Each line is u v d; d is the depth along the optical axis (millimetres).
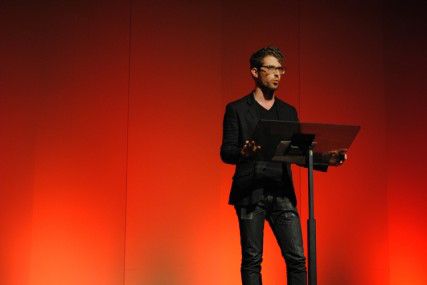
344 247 5707
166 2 5656
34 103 5262
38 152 5223
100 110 5391
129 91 5469
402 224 5840
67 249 5180
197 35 5684
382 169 5855
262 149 3428
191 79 5617
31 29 5332
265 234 5594
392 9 6062
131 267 5289
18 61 5273
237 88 5699
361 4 6035
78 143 5312
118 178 5359
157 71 5551
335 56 5910
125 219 5324
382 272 5754
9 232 5094
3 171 5133
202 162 5547
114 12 5535
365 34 5992
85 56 5418
